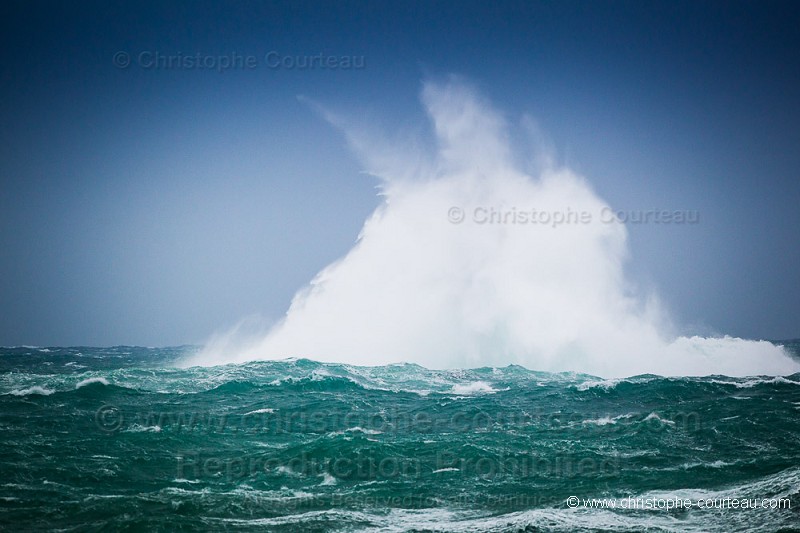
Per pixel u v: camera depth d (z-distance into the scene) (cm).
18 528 6103
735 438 9356
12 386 11819
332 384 13212
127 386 12231
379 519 6575
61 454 8162
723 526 6338
